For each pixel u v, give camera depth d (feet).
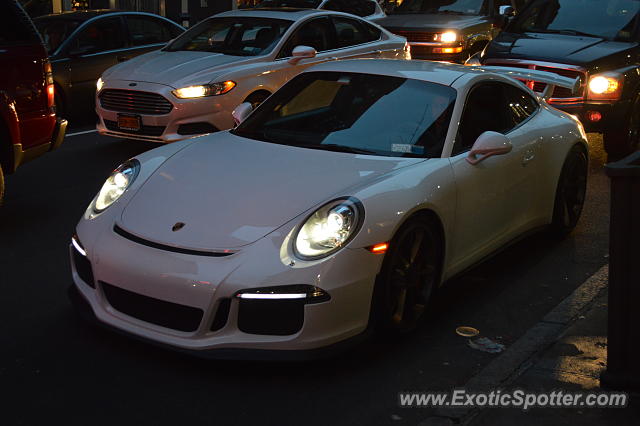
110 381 12.74
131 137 29.19
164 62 30.19
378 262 13.15
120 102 29.14
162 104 28.22
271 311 12.48
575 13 33.58
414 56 43.14
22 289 16.49
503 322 15.57
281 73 30.73
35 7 58.70
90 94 36.99
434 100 16.58
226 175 14.65
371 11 48.80
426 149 15.62
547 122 19.40
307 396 12.46
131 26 38.93
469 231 15.99
